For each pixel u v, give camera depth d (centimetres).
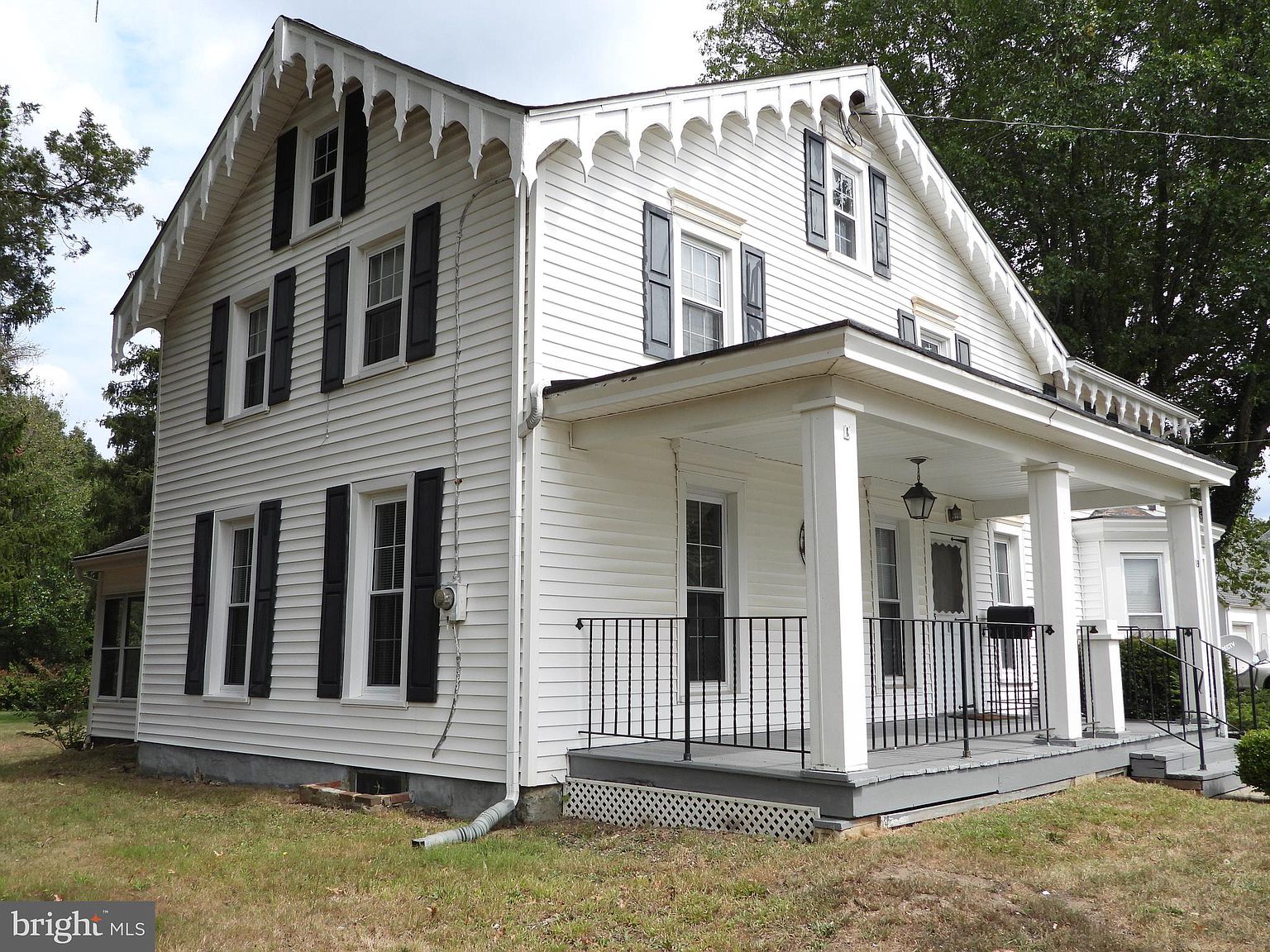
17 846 783
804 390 721
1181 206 1938
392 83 954
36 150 2302
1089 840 662
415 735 902
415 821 837
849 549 694
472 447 888
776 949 493
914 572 1219
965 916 512
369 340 1045
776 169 1130
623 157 957
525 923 552
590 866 655
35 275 2403
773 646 1023
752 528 1023
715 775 735
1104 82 2036
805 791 684
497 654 836
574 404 827
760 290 1073
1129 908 530
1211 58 1814
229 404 1212
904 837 652
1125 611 1683
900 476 1127
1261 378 2050
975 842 643
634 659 890
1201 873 593
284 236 1162
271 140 1216
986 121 1916
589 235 912
